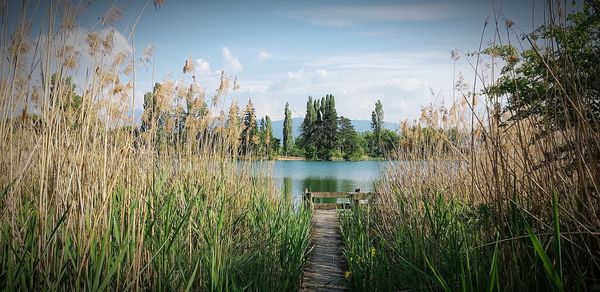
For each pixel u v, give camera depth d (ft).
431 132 23.18
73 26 8.18
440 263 11.28
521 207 8.48
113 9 8.89
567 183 8.04
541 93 10.00
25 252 7.01
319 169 108.47
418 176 20.30
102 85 8.79
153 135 12.06
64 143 8.21
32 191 8.96
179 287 9.80
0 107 7.45
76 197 8.15
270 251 15.11
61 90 8.14
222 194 16.61
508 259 8.29
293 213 24.54
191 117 18.60
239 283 12.25
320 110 205.57
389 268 13.70
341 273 18.12
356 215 25.62
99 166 8.55
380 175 26.71
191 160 17.56
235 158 20.93
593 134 7.11
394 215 18.29
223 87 20.33
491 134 9.29
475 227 10.64
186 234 12.32
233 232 16.28
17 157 7.88
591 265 7.41
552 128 8.70
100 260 7.45
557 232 6.56
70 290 7.90
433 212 15.40
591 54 8.93
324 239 25.41
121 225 8.68
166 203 11.36
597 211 7.61
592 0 8.30
